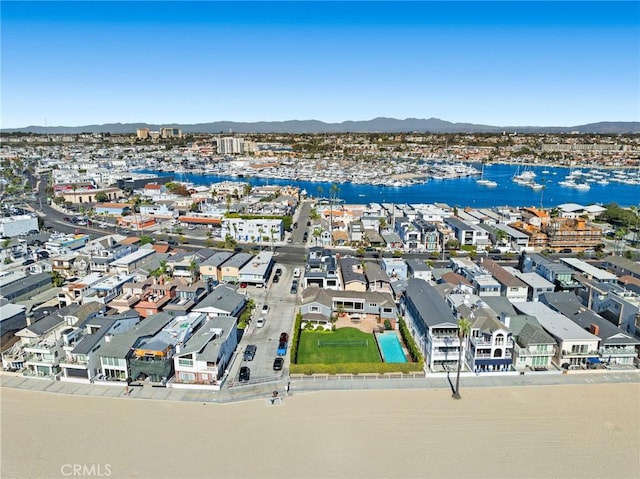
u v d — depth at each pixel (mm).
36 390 62219
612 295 81812
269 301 94875
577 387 63469
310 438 52500
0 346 70500
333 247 140625
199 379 63688
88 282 92125
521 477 46906
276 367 67312
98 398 60312
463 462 48906
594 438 53000
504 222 162500
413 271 104750
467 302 77500
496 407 58688
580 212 189625
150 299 83938
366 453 50156
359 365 65938
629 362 68875
